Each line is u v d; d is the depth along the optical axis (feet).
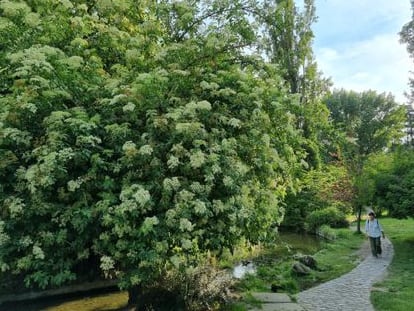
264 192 21.89
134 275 17.49
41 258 16.83
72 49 20.70
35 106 16.56
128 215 16.67
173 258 17.44
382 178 47.91
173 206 17.56
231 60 24.03
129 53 21.09
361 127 119.34
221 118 19.72
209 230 19.35
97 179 17.83
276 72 24.98
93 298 28.84
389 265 34.81
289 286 28.58
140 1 26.89
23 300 28.07
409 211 43.04
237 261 38.34
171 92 19.85
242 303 24.30
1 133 17.01
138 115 19.53
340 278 31.09
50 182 15.88
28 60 16.14
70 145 17.24
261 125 21.68
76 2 24.16
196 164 17.07
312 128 29.22
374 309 23.02
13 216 16.42
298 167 24.98
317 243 52.75
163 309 22.76
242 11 25.39
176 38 25.12
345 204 63.16
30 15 19.02
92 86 19.44
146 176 18.20
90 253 20.56
